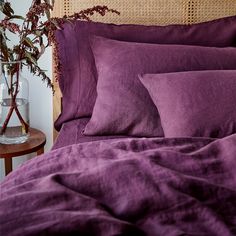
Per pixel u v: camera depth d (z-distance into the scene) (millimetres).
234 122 1682
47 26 1986
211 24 2250
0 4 1966
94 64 2104
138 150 1512
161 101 1792
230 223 1117
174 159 1378
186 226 1087
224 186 1255
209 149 1428
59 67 2043
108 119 1880
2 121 2041
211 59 1977
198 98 1725
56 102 2404
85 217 1040
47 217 1045
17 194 1155
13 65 1964
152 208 1144
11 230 1015
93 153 1478
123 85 1893
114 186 1224
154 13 2371
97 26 2184
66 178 1261
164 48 1999
